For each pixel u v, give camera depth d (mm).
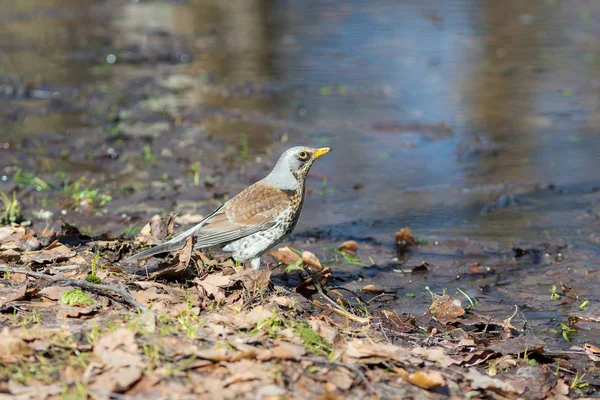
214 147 18281
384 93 24062
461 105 22703
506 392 7062
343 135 19688
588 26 34719
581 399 7559
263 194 9844
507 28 34625
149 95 23391
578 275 11367
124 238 11781
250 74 26641
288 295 9039
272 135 19484
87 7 41281
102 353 6570
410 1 42812
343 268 11578
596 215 14141
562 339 9289
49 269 8875
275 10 40688
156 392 6176
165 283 8828
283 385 6406
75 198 14148
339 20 37375
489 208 14609
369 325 8539
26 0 43188
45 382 6203
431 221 13914
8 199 14008
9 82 24328
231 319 7488
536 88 24594
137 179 15906
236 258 9875
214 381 6328
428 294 10633
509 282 11133
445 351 8125
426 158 17938
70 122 20234
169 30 34844
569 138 19500
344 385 6555
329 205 14789
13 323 7266
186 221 13141
